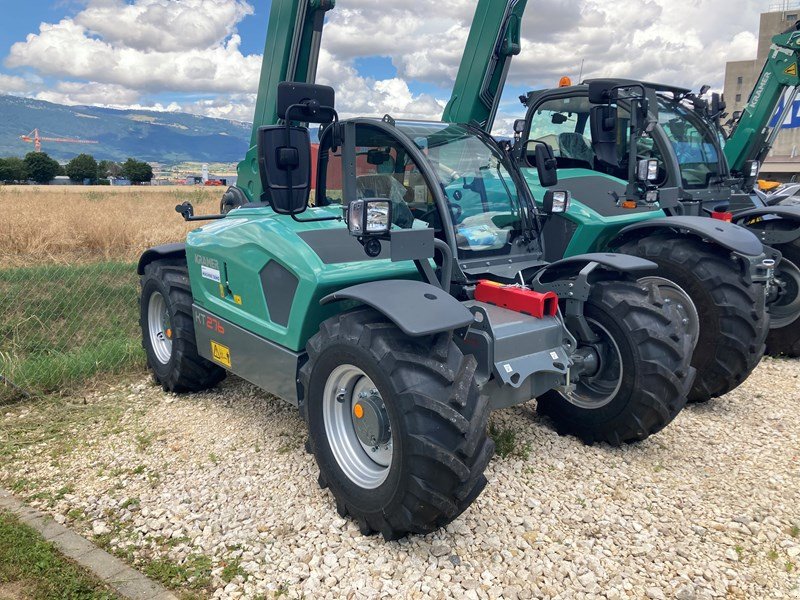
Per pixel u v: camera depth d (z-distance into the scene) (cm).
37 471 353
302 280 318
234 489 329
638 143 541
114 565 263
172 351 455
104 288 802
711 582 257
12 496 324
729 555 274
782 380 509
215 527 293
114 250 1196
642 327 345
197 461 362
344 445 302
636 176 470
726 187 615
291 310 330
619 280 370
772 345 582
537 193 524
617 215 489
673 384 343
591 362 365
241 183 716
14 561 262
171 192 3478
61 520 302
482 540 283
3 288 786
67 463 362
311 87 337
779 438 391
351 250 333
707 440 388
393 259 290
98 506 314
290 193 306
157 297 489
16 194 2520
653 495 323
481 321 304
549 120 578
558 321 331
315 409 306
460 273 340
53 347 582
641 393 347
